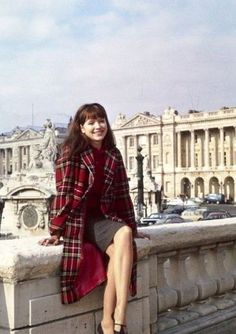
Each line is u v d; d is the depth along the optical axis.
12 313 3.54
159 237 4.96
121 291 3.71
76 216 3.85
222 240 5.87
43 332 3.71
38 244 3.86
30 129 142.00
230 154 121.56
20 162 145.75
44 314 3.71
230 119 119.75
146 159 109.62
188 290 5.42
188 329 5.21
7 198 34.66
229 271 6.11
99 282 3.87
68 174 3.84
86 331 4.01
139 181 43.09
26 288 3.61
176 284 5.37
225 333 5.58
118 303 3.72
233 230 5.96
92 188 3.85
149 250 4.51
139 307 4.48
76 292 3.82
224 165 122.00
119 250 3.75
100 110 3.95
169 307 5.25
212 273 5.86
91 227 3.89
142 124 136.25
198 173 126.12
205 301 5.77
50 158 36.09
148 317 4.59
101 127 3.92
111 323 3.85
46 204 33.25
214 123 122.94
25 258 3.56
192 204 86.25
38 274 3.66
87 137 3.93
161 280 5.20
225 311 5.78
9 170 150.38
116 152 4.06
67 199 3.82
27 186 33.88
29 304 3.63
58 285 3.81
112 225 3.85
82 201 3.84
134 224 4.14
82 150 3.87
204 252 5.75
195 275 5.65
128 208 4.11
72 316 3.91
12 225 34.75
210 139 125.19
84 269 3.88
